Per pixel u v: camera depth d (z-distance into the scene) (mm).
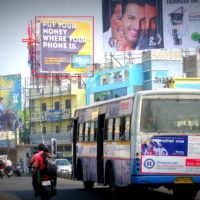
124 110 17906
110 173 19406
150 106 16969
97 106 21328
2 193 22500
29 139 81312
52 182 16656
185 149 16953
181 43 51531
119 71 67812
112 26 51781
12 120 81000
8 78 81500
